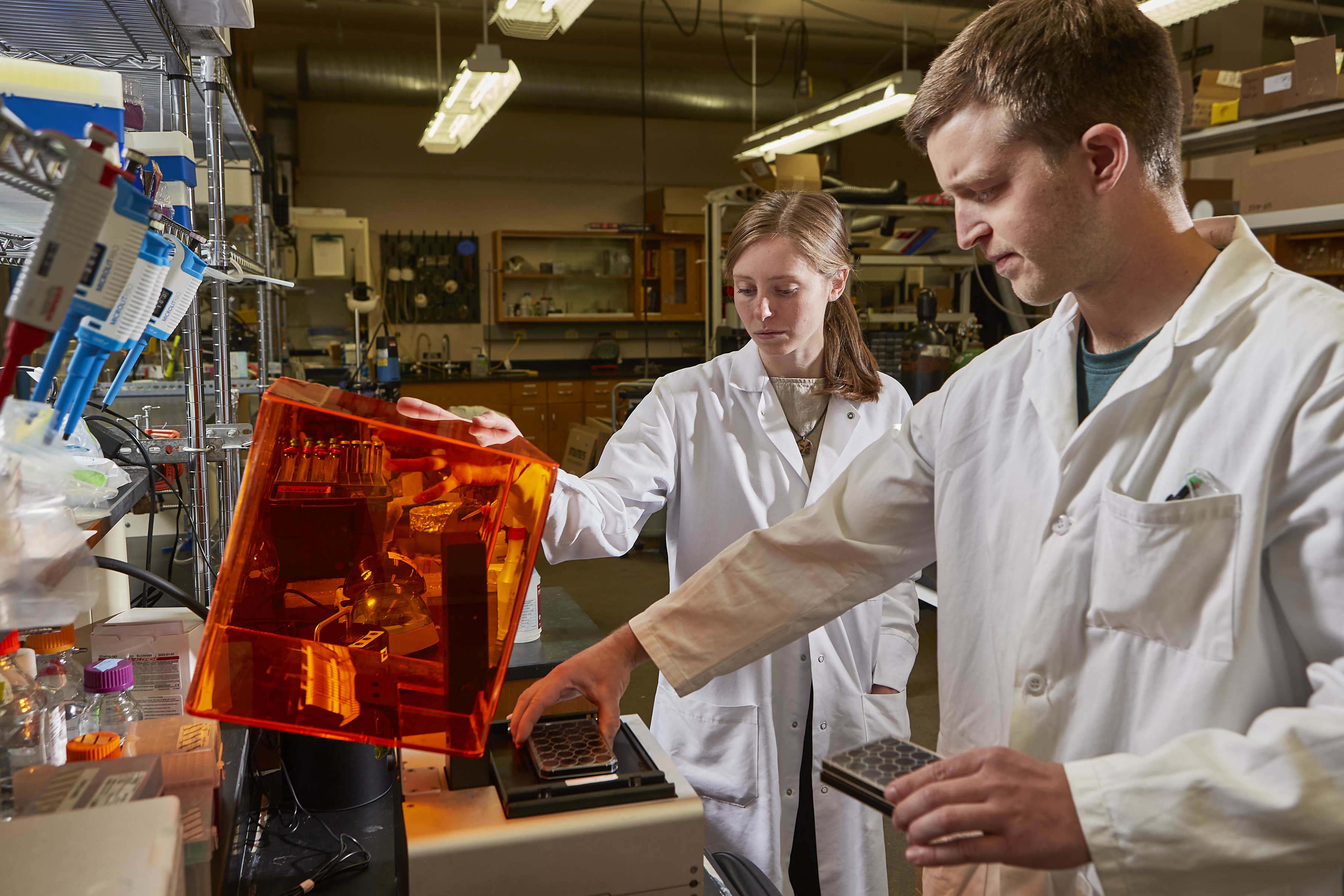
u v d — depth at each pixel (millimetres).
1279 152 3441
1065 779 652
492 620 781
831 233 1518
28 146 553
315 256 6555
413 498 766
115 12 1357
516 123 8352
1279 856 611
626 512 1501
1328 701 659
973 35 793
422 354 8266
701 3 6754
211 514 2217
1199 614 762
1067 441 891
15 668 792
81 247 601
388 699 772
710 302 5363
